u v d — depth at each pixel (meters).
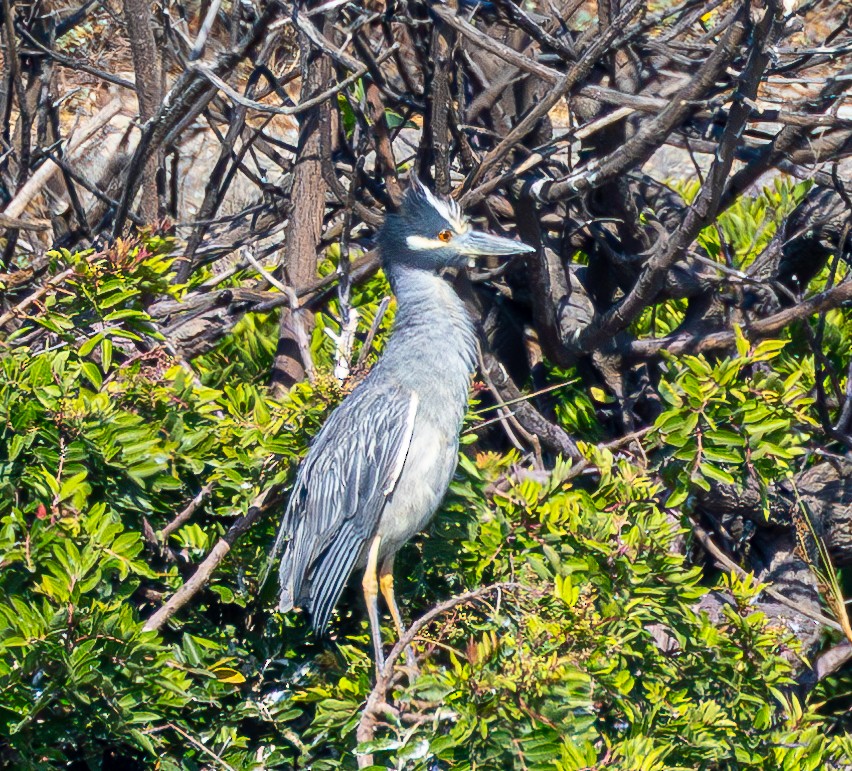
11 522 8.20
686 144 11.18
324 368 10.27
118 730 8.09
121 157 14.39
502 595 8.73
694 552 12.96
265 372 12.62
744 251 13.14
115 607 8.10
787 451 9.49
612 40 9.93
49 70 13.74
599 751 8.24
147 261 9.81
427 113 11.87
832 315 13.30
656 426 9.70
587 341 12.01
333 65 12.05
